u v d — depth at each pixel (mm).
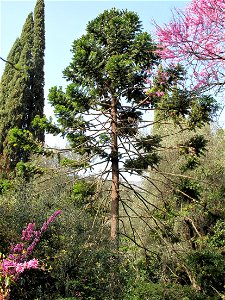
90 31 9070
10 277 4168
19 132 8422
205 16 5289
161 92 7152
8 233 5219
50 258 5363
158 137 8297
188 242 10781
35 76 21125
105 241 6508
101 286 5324
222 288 8867
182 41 5375
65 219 6359
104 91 8719
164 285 7688
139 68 7871
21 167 8523
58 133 8539
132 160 8383
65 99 8398
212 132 13594
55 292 4973
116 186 8023
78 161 8156
